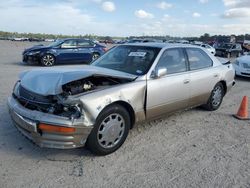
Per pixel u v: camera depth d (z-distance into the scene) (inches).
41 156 136.9
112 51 196.4
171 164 135.3
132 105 147.9
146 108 157.5
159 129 182.1
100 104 130.3
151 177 122.7
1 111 198.1
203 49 214.8
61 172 123.3
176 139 167.0
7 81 318.0
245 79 438.0
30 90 135.0
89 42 576.7
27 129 127.8
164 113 173.6
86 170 126.1
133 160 137.7
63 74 138.1
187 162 138.2
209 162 139.3
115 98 137.5
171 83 171.0
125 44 198.8
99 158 138.1
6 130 165.2
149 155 143.9
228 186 118.3
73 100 123.8
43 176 119.5
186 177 124.0
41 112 126.3
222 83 230.4
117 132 144.0
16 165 127.2
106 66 177.6
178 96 179.5
